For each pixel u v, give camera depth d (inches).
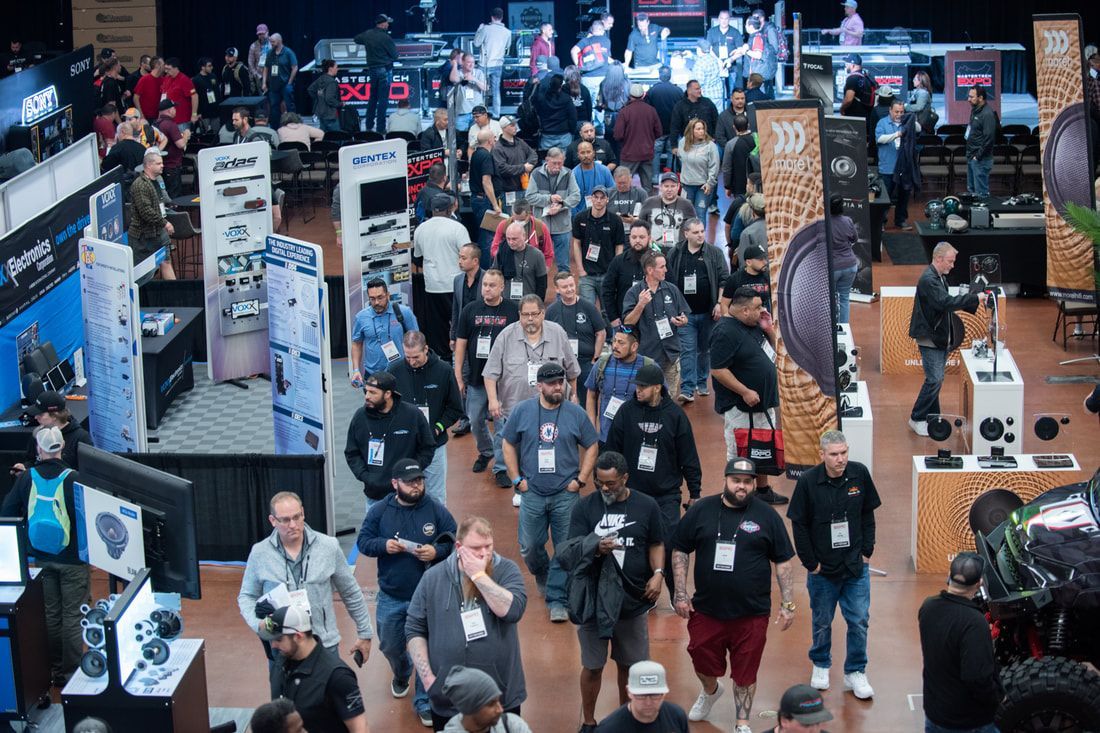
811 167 356.5
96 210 521.0
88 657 279.3
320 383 411.8
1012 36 1221.1
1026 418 490.6
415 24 1262.3
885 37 1094.4
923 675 298.8
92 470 324.2
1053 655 295.9
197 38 1253.1
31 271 486.9
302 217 805.2
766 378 394.0
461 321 445.1
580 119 898.7
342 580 303.4
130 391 444.5
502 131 671.8
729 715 321.4
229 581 393.4
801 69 773.9
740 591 302.2
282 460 391.9
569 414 359.3
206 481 396.2
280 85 1007.0
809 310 368.8
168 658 284.2
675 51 1095.0
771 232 366.0
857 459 415.8
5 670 312.8
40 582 320.5
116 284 435.8
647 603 308.5
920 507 379.9
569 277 446.0
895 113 740.7
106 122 799.1
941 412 501.4
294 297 412.8
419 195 601.9
